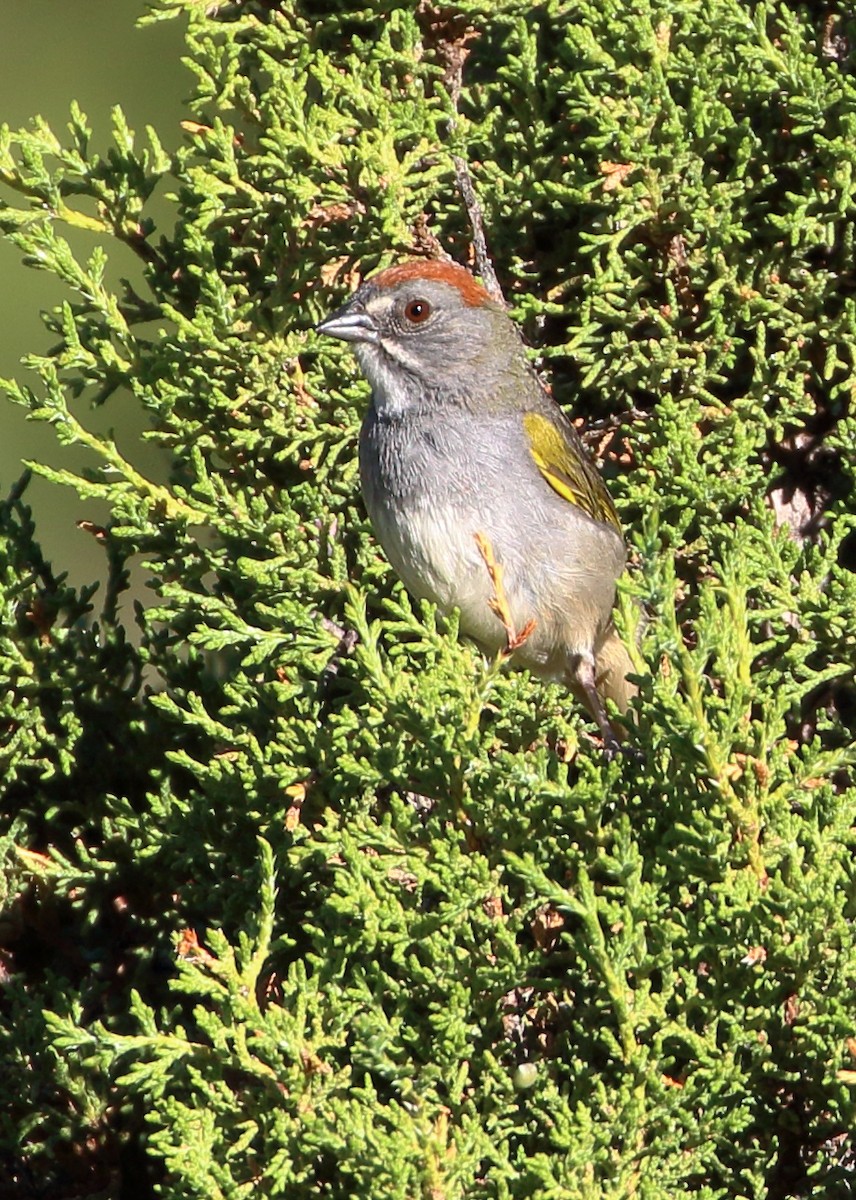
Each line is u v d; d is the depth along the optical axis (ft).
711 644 21.99
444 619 24.52
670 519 28.40
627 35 28.60
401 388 29.43
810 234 28.48
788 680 26.45
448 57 30.68
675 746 22.36
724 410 28.89
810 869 22.52
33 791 31.04
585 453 30.07
